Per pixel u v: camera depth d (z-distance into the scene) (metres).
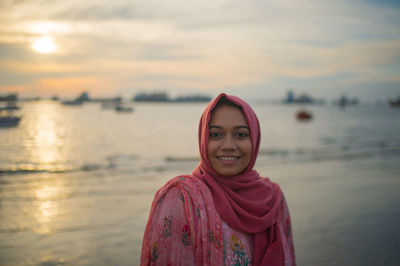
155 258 1.22
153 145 21.91
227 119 1.40
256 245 1.37
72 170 11.09
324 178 10.19
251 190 1.47
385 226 5.58
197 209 1.27
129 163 14.29
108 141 22.55
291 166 13.20
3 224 5.60
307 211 6.47
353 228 5.48
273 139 28.25
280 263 1.38
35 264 4.15
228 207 1.33
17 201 7.03
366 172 11.40
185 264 1.21
